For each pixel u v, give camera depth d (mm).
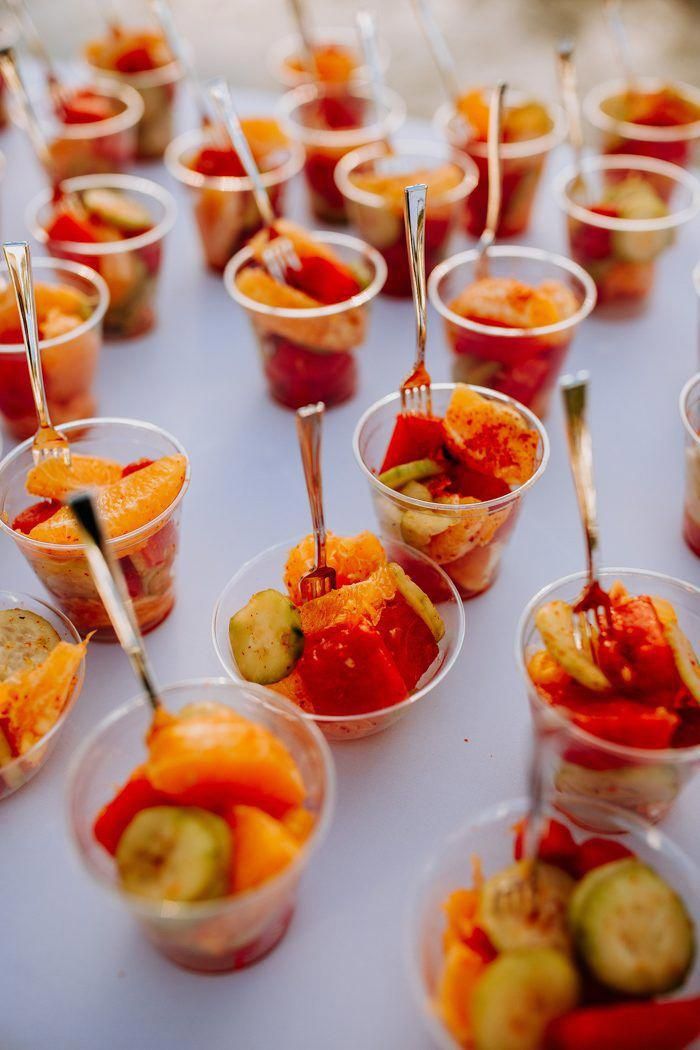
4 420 624
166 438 524
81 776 389
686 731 420
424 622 458
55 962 409
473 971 367
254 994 399
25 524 496
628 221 682
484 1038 351
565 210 709
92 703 487
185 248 808
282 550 495
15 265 486
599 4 1572
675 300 732
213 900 363
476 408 505
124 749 406
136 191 738
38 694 438
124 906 368
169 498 483
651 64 1416
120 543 467
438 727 474
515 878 380
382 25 1556
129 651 392
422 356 540
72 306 615
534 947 365
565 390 413
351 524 569
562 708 421
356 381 660
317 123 833
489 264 652
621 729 406
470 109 761
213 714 389
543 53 1454
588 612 450
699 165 861
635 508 576
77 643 471
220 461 615
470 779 455
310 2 1631
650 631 427
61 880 430
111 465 516
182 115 985
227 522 574
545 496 586
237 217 735
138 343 712
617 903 365
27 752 434
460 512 486
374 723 442
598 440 620
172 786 375
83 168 832
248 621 443
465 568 514
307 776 399
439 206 697
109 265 670
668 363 674
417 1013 393
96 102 840
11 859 437
